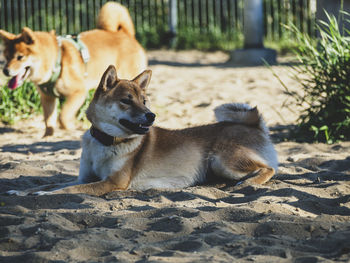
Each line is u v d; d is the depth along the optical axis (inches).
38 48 456.8
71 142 448.5
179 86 673.6
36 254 191.3
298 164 356.5
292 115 521.0
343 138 428.5
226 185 310.7
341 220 234.2
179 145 311.0
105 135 291.3
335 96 436.8
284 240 207.3
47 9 1193.4
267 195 275.7
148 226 227.9
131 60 521.3
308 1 1112.2
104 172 295.3
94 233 215.0
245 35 906.7
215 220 235.9
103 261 186.9
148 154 301.3
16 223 230.7
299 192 277.9
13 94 541.0
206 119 518.3
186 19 1197.7
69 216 238.5
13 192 281.6
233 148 312.5
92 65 492.1
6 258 191.5
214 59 965.8
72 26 1196.5
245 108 330.3
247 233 219.8
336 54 440.1
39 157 389.4
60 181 322.3
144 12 1202.0
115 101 287.9
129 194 285.7
